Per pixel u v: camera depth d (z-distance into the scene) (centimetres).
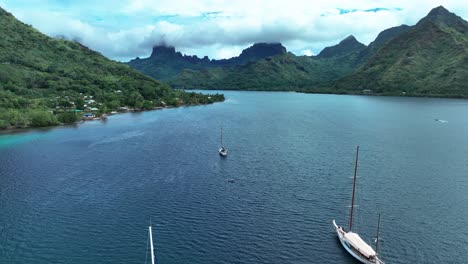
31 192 11194
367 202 10400
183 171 13350
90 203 10356
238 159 15100
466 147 17362
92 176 12744
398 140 19175
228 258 7656
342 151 16550
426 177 12619
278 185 11800
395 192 11181
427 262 7481
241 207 10056
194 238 8406
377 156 15600
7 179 12425
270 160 14938
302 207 10056
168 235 8544
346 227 8906
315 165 14138
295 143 18425
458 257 7644
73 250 7931
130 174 12975
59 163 14462
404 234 8575
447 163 14438
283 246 8100
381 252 7838
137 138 19638
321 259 7638
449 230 8756
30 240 8325
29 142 18562
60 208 10019
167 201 10481
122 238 8406
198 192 11175
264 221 9225
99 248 8006
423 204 10256
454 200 10538
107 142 18550
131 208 10006
